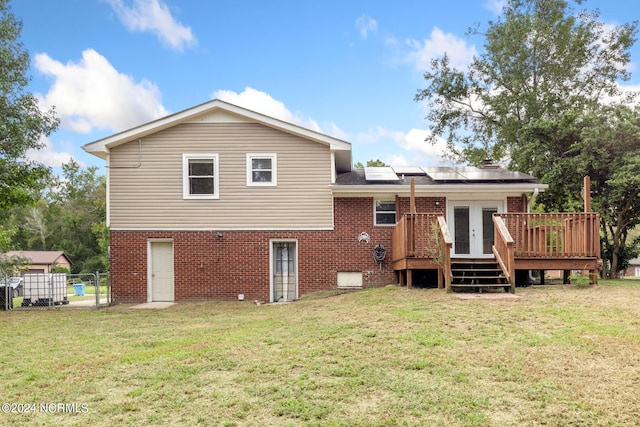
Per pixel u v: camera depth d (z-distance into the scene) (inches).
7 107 649.0
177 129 617.3
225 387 217.8
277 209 612.1
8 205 652.7
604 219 699.4
